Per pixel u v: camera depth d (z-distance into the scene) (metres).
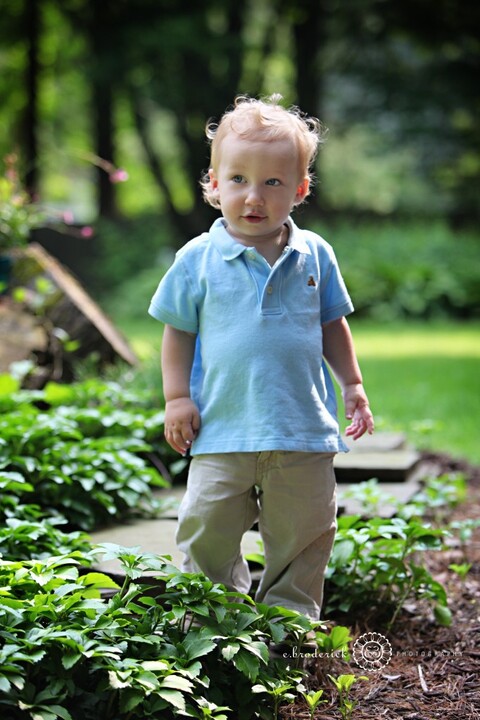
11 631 3.27
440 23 28.38
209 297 3.83
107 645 3.27
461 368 14.55
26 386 7.10
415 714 3.65
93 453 5.25
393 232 26.25
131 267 27.27
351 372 4.04
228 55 27.59
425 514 6.38
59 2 27.98
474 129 30.98
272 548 3.91
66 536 4.37
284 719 3.58
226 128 3.86
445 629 4.51
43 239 26.31
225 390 3.77
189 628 3.60
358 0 27.81
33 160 27.34
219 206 4.09
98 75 27.20
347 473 6.53
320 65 29.53
